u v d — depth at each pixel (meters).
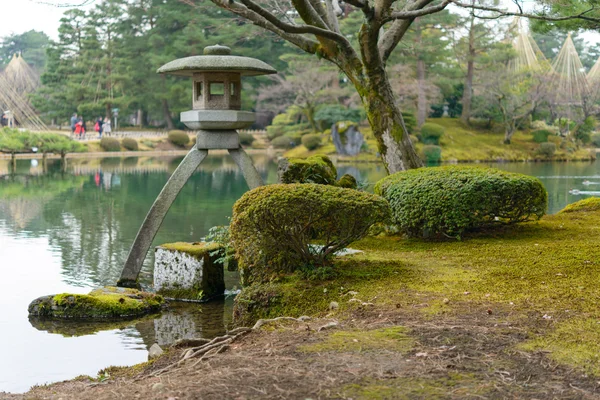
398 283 5.59
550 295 4.96
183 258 7.26
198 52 41.69
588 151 41.62
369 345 3.90
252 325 5.56
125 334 5.95
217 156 41.44
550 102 41.38
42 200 17.47
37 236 11.74
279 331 4.40
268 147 44.09
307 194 5.66
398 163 9.82
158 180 23.69
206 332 5.96
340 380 3.32
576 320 4.28
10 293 7.59
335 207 5.66
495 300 4.90
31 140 33.38
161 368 4.05
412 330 4.18
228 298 7.33
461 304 4.82
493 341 3.90
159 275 7.37
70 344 5.65
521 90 41.28
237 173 27.56
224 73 7.76
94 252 10.24
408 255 6.96
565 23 10.80
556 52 62.97
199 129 7.90
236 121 7.76
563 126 44.47
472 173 7.90
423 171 8.28
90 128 52.34
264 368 3.55
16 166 30.22
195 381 3.40
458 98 48.03
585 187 20.25
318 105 42.41
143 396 3.25
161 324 6.27
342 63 9.98
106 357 5.31
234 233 5.96
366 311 4.79
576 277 5.55
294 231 5.80
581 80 42.69
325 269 5.91
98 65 45.88
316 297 5.41
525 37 44.50
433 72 41.16
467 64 45.00
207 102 7.80
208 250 7.34
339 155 35.75
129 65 44.88
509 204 7.86
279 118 45.88
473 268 6.16
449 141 39.53
